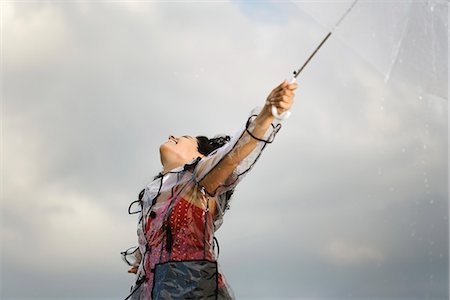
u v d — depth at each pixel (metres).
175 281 1.83
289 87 1.74
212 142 2.25
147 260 1.95
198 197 1.94
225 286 1.95
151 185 2.06
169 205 1.95
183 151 2.17
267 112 1.76
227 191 2.06
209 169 1.90
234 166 1.86
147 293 1.92
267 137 1.84
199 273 1.83
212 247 1.96
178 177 2.00
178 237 1.91
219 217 2.04
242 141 1.82
